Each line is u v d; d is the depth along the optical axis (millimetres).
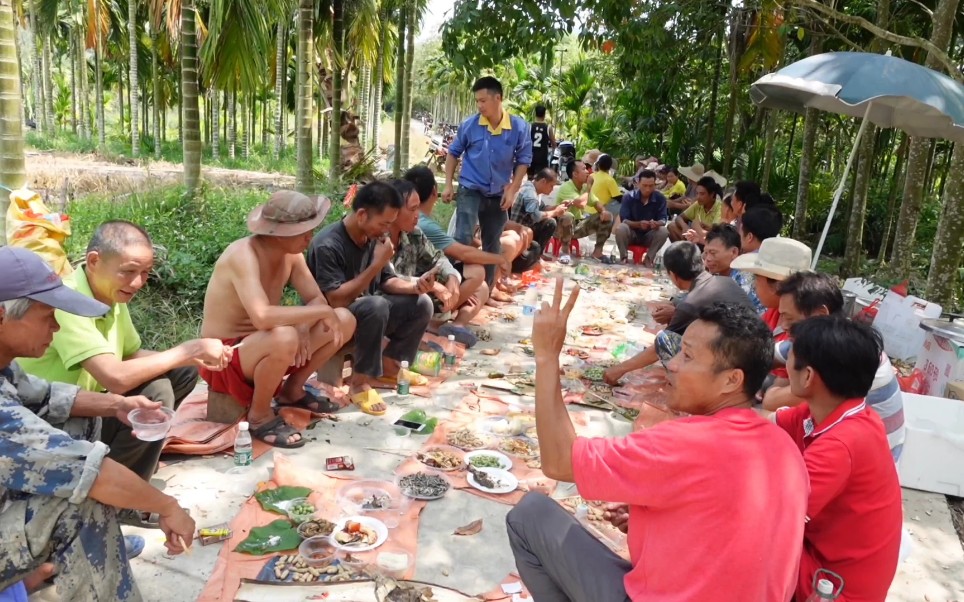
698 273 5141
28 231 3781
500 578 2984
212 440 3883
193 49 7934
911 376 5312
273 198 3936
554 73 27688
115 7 22391
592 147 21312
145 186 10352
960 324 5418
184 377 3465
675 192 13008
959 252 6996
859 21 7047
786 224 14758
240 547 2994
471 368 5539
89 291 2986
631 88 17453
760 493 1843
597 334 6699
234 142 25438
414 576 2941
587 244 12250
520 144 6797
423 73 41625
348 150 12922
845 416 2457
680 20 12148
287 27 19578
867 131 10492
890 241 14094
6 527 2125
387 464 3879
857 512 2377
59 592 2227
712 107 15602
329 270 4500
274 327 3791
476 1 7652
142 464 3111
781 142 18203
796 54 14664
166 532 2408
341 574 2873
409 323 5023
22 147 5094
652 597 1948
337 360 4723
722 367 1976
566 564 2248
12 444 2086
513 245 7523
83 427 2748
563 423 2135
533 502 2373
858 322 2525
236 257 3877
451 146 6918
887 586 2422
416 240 5582
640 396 5137
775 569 1825
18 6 19109
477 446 4152
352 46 15547
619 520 2721
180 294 6148
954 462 4125
